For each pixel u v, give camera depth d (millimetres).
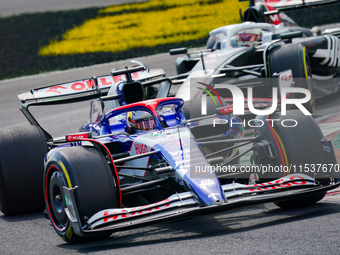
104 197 17891
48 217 21750
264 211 20172
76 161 18125
